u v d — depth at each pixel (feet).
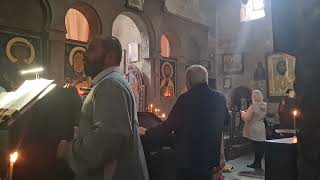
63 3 23.99
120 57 6.11
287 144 10.39
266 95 43.57
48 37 22.88
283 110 26.61
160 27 33.86
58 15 23.54
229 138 32.71
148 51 32.63
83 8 26.68
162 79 34.27
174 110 8.61
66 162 5.99
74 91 6.46
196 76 8.86
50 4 22.97
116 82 5.57
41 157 6.13
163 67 34.42
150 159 8.63
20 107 5.83
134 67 34.53
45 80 6.61
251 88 45.06
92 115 5.55
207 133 8.49
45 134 6.15
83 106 5.78
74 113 6.35
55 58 23.25
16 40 21.15
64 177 6.29
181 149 8.38
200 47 42.01
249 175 22.34
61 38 23.71
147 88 33.19
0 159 6.01
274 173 10.69
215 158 8.66
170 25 35.37
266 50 43.75
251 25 45.14
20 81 20.92
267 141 10.97
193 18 39.63
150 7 32.53
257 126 23.20
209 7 44.45
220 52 47.37
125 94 5.61
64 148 5.68
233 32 46.44
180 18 37.14
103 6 27.50
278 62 42.42
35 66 22.08
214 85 43.19
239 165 26.30
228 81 46.75
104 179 5.35
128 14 30.68
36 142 6.11
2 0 20.47
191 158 8.28
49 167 6.16
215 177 9.47
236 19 46.26
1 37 20.34
